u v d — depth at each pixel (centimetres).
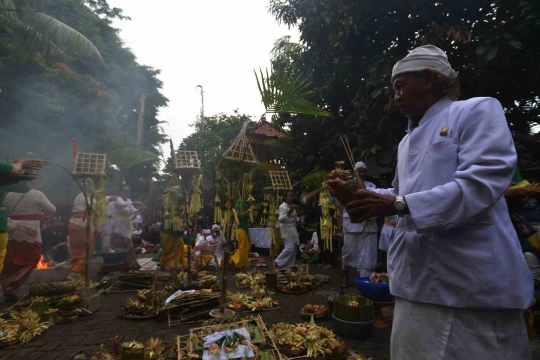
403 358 134
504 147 115
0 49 1140
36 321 381
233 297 469
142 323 409
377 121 652
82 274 664
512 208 300
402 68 146
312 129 920
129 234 746
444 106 139
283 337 321
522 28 446
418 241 129
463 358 118
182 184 523
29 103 1238
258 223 1067
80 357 313
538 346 308
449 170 126
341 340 331
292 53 902
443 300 122
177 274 630
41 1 1248
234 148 402
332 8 701
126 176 1791
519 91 560
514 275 118
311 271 741
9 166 387
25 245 512
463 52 526
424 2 549
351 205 127
